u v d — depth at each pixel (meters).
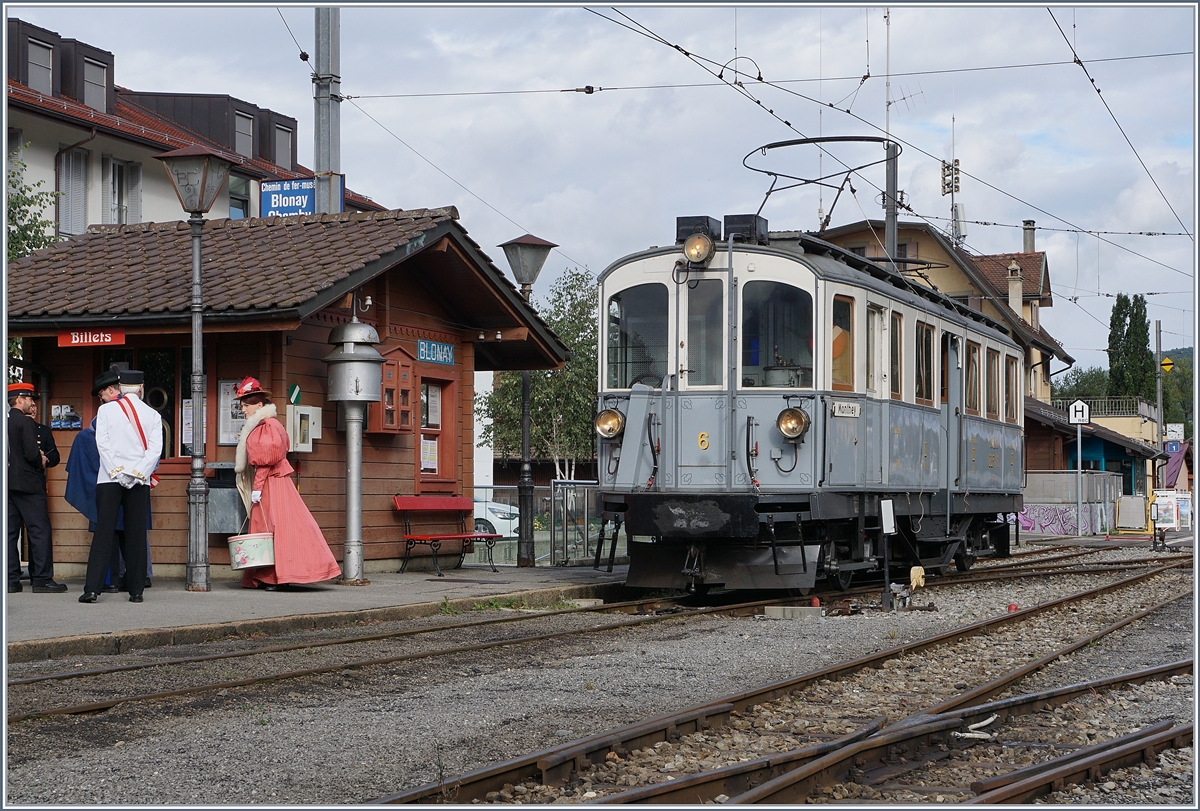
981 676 9.69
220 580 14.66
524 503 19.20
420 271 16.91
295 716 7.45
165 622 10.76
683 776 6.25
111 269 15.50
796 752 6.35
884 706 8.28
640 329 14.95
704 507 14.14
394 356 16.38
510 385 44.59
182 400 14.93
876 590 16.28
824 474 14.18
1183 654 11.05
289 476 14.07
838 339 14.57
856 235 48.31
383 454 16.52
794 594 15.92
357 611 12.12
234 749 6.56
